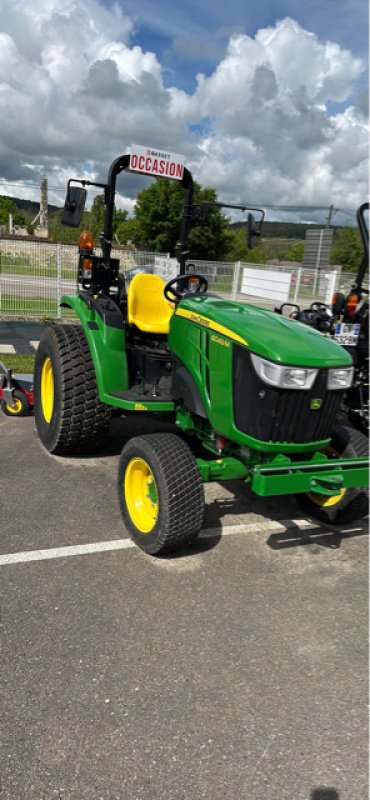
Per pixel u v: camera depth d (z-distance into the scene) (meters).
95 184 4.16
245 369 2.94
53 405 4.41
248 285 15.30
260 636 2.61
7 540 3.30
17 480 4.14
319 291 14.85
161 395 3.84
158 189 36.59
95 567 3.08
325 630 2.69
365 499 3.54
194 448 4.43
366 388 5.19
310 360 2.86
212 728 2.09
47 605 2.73
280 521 3.82
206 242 34.81
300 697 2.27
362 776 1.93
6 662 2.35
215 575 3.09
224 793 1.84
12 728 2.04
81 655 2.41
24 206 104.44
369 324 5.08
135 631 2.58
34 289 12.95
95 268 4.36
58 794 1.80
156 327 4.09
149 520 3.29
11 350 8.77
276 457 3.02
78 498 3.90
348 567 3.27
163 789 1.84
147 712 2.14
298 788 1.87
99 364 3.94
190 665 2.40
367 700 2.27
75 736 2.02
